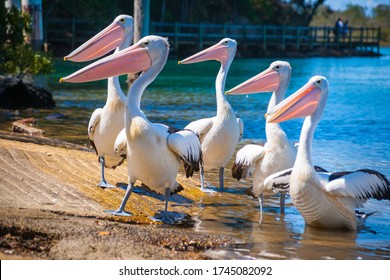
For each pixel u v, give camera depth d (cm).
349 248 784
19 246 687
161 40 871
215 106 2298
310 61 5650
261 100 2591
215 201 1015
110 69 862
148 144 827
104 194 948
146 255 673
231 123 1077
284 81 1029
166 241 737
